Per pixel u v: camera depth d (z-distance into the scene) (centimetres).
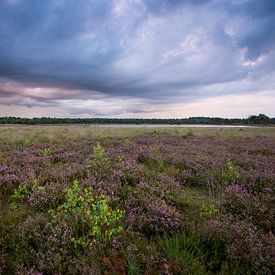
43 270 357
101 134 2347
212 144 1758
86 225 452
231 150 1485
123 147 1438
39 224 478
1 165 894
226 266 361
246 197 620
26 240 428
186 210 603
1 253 399
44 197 604
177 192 708
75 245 396
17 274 346
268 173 855
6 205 612
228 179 807
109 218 455
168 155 1187
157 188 682
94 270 335
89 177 755
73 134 2278
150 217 503
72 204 516
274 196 647
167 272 336
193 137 2316
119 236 418
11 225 486
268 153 1420
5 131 2519
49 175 799
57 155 1154
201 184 826
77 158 1102
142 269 352
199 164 1009
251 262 365
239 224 469
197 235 441
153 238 450
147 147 1468
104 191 634
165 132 2795
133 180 770
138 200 596
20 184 706
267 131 3434
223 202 599
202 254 397
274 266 352
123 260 359
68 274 343
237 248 391
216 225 459
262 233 452
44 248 402
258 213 528
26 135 2081
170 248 400
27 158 1054
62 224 451
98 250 384
